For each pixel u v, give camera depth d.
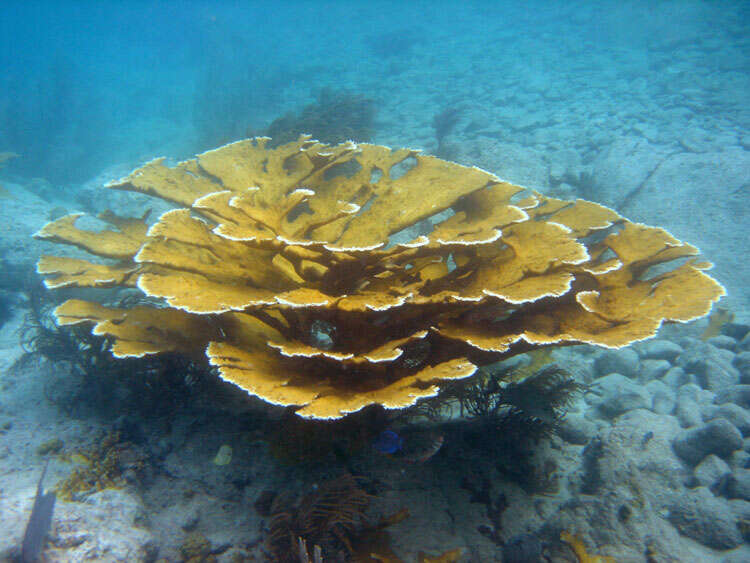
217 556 1.50
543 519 1.70
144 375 1.80
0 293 2.82
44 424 1.74
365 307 1.42
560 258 1.58
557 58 8.98
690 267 1.76
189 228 1.63
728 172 3.31
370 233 1.73
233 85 11.28
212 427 1.78
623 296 1.71
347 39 16.45
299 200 1.57
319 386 1.47
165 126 10.38
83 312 1.72
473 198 1.95
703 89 5.75
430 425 1.86
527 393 1.86
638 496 1.68
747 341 2.33
